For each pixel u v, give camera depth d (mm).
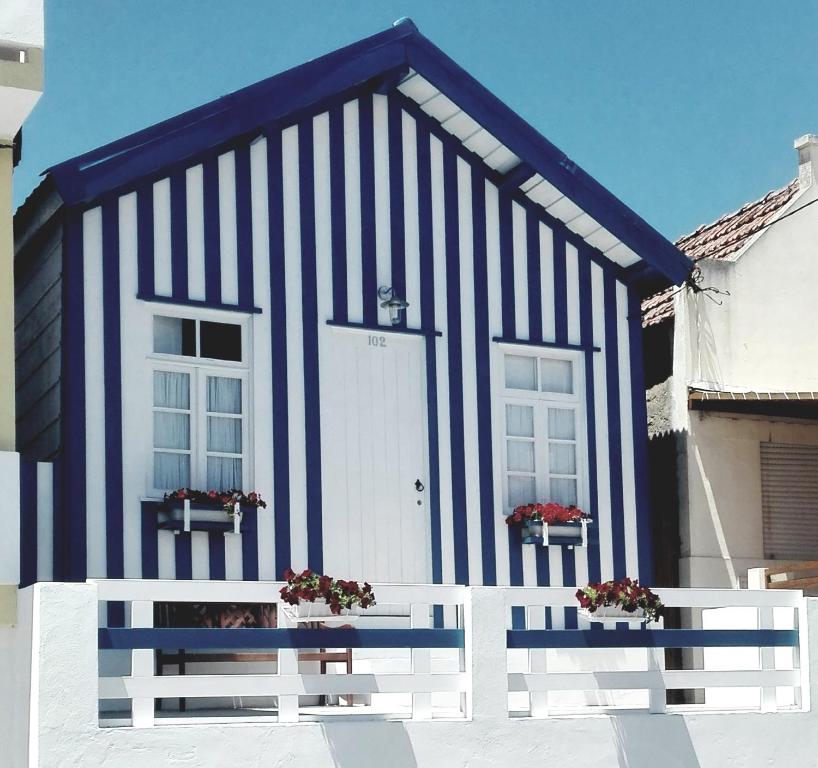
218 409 12672
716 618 13992
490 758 10414
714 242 17531
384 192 13609
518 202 14273
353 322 13258
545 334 14172
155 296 12406
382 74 13516
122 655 12156
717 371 15641
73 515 11852
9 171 10445
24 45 10016
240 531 12469
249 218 12930
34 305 13078
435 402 13547
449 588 10656
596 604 11086
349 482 13055
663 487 15656
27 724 9281
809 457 15820
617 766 10844
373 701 13211
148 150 12258
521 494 13914
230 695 9766
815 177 16484
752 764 11297
